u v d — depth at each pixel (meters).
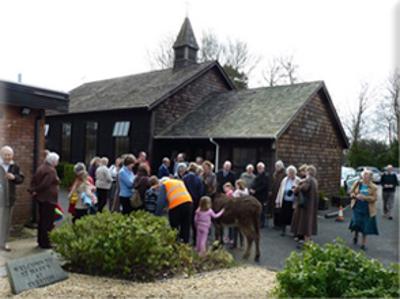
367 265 3.98
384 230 10.91
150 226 5.59
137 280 4.98
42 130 8.59
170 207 6.95
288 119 13.41
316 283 3.77
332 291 3.82
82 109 19.64
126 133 17.45
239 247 8.05
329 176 16.73
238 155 14.12
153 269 5.19
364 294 3.66
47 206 6.75
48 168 6.82
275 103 15.42
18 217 8.11
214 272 5.63
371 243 9.03
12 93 7.67
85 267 5.29
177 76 18.83
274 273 5.70
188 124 16.62
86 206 7.34
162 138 16.14
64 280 4.80
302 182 8.19
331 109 16.38
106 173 9.69
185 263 5.73
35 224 8.32
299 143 14.60
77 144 20.53
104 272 5.15
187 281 5.03
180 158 12.26
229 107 16.97
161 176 11.97
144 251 5.12
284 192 9.22
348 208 15.34
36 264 4.69
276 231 9.86
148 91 18.11
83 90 24.50
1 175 6.45
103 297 4.25
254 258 7.14
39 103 8.15
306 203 8.06
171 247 5.64
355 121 41.19
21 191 8.16
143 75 22.02
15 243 7.12
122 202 8.08
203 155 15.53
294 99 15.08
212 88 19.69
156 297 4.29
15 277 4.41
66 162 20.98
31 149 8.39
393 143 36.53
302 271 3.87
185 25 20.45
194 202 7.75
